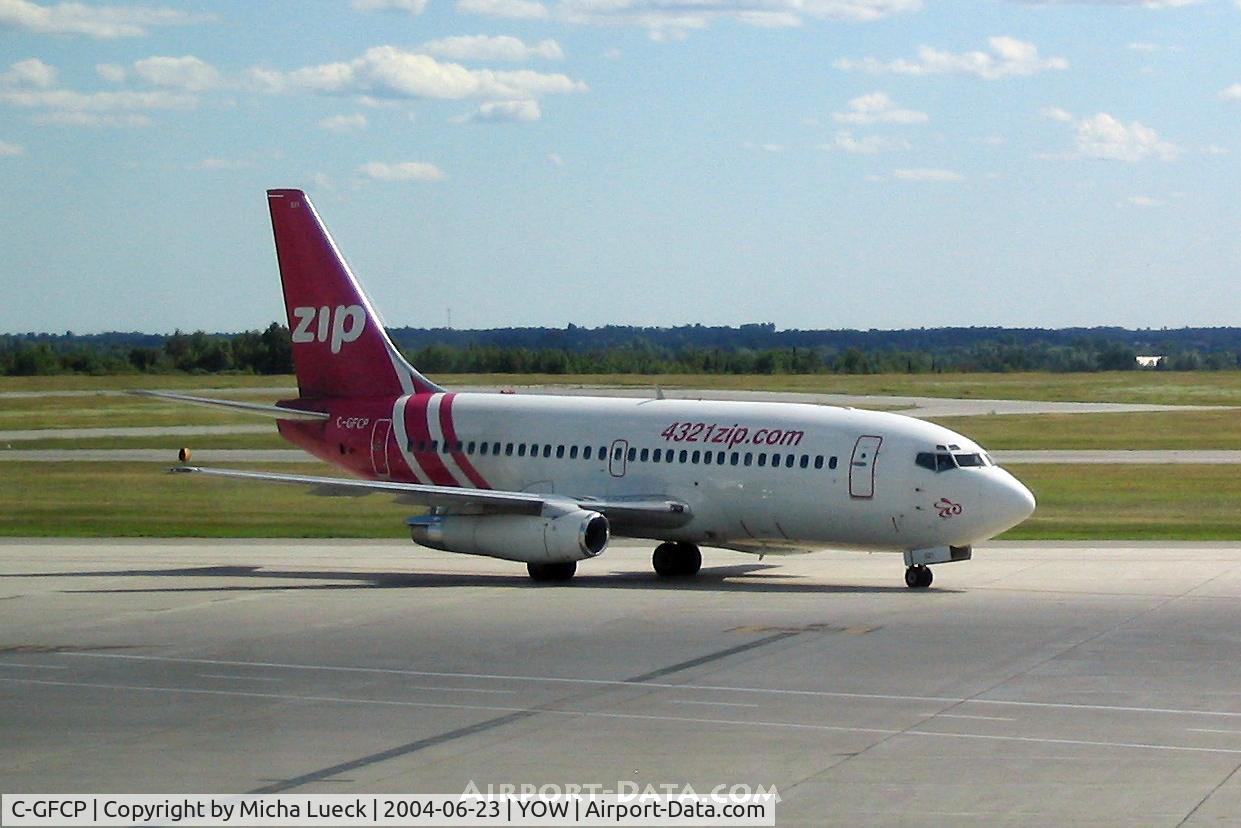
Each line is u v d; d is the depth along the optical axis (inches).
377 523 5022.1
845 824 1488.7
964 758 1752.0
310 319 4069.9
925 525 3255.4
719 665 2353.6
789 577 3587.6
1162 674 2257.6
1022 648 2486.5
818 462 3344.0
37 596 3245.6
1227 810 1526.8
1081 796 1581.0
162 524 4963.1
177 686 2225.6
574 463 3654.0
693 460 3496.6
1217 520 4913.9
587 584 3454.7
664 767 1722.4
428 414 3875.5
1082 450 7534.5
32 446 7829.7
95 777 1699.1
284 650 2529.5
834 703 2064.5
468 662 2399.1
